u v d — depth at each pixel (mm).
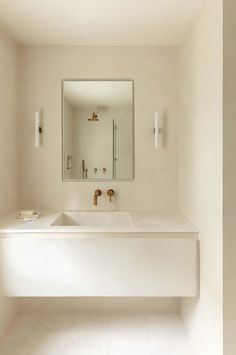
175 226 2365
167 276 2279
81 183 3000
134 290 2277
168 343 2471
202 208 2221
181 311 2881
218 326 1850
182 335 2598
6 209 2750
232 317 1786
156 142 2930
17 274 2273
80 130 2982
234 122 1798
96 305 2998
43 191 3008
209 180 2057
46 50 2967
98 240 2270
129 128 2984
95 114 2975
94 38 2789
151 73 2980
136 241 2270
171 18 2383
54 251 2273
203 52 2199
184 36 2746
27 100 2980
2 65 2605
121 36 2744
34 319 2852
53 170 3006
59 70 2973
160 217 2693
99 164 2988
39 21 2438
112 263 2273
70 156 2988
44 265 2273
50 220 2551
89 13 2297
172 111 2996
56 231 2268
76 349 2375
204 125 2176
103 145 2986
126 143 2986
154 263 2275
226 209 1798
